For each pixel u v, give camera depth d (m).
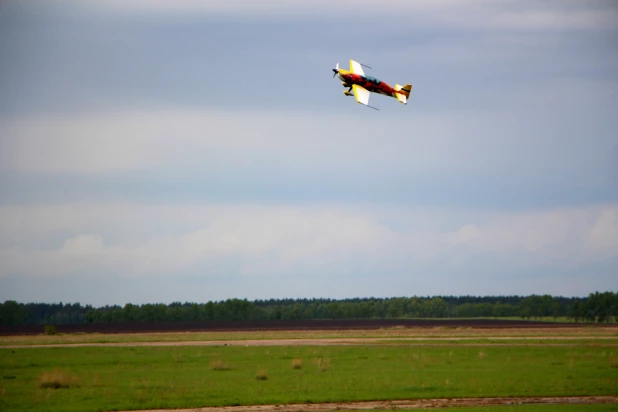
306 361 142.38
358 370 124.50
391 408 86.81
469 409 84.31
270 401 90.62
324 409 86.69
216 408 87.75
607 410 83.50
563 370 123.25
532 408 84.88
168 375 118.31
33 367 133.75
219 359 147.38
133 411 85.88
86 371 125.50
